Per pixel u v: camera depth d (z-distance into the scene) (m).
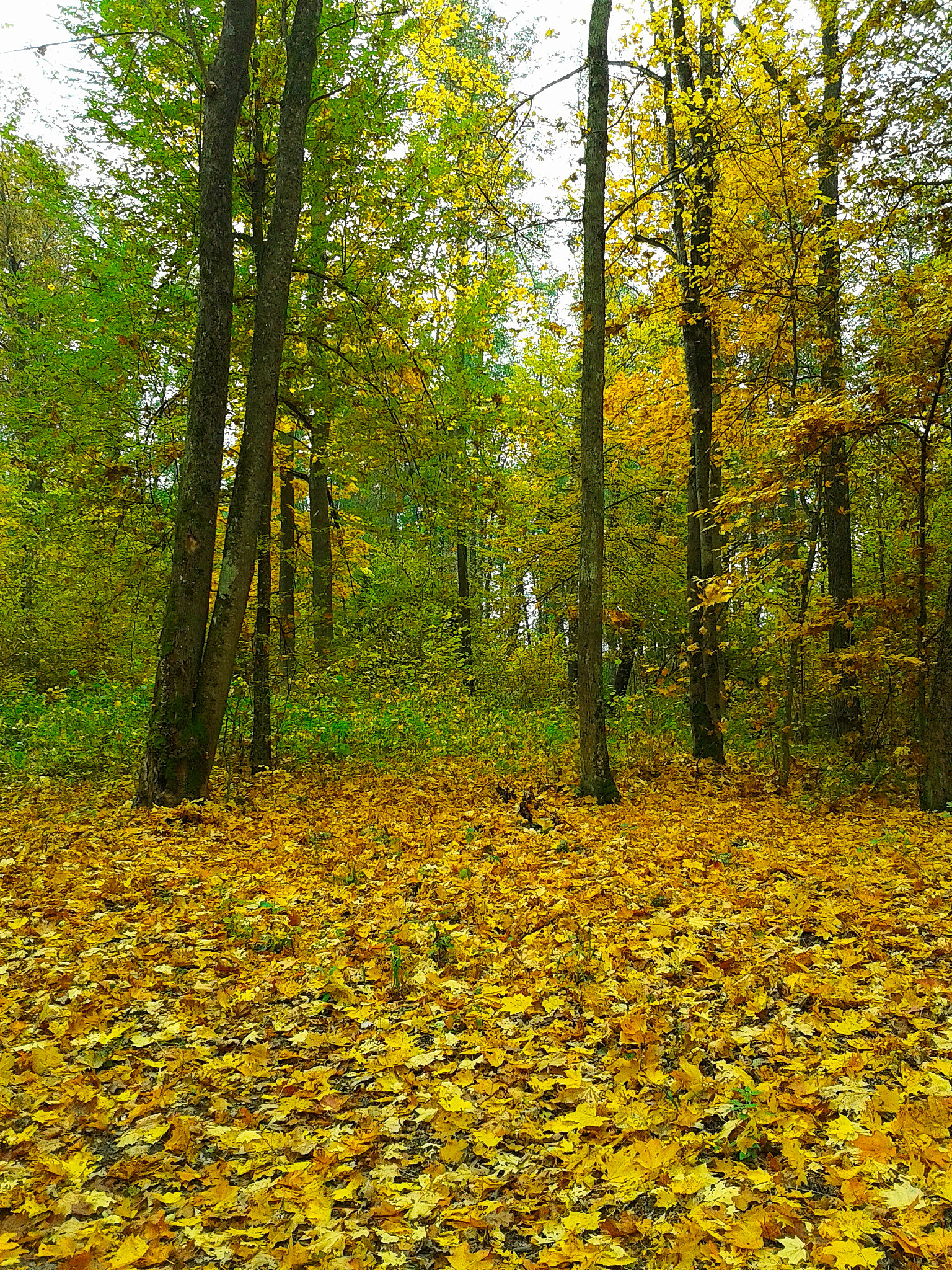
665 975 3.88
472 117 9.98
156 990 3.94
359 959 4.23
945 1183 2.23
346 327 10.34
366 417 10.89
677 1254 2.04
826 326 10.18
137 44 9.38
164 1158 2.62
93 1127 2.82
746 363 15.22
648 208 11.08
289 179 8.40
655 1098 2.83
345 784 8.96
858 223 9.84
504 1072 3.09
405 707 12.47
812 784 9.59
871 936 4.35
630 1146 2.55
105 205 10.06
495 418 12.27
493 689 17.44
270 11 9.87
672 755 11.52
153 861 5.96
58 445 10.08
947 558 11.75
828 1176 2.36
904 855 6.17
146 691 11.50
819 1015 3.36
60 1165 2.55
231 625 8.11
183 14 9.29
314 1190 2.39
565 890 5.28
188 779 7.83
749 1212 2.18
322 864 5.95
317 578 14.09
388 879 5.60
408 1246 2.21
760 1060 3.06
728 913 4.79
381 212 10.33
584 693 8.55
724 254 10.19
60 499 11.02
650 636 21.88
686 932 4.45
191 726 7.88
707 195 10.25
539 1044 3.31
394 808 7.82
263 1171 2.56
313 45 8.48
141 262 9.93
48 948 4.41
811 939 4.38
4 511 14.52
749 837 6.91
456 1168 2.54
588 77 9.02
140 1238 2.20
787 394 10.11
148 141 9.45
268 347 8.35
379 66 10.16
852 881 5.41
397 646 17.22
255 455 8.29
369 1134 2.70
